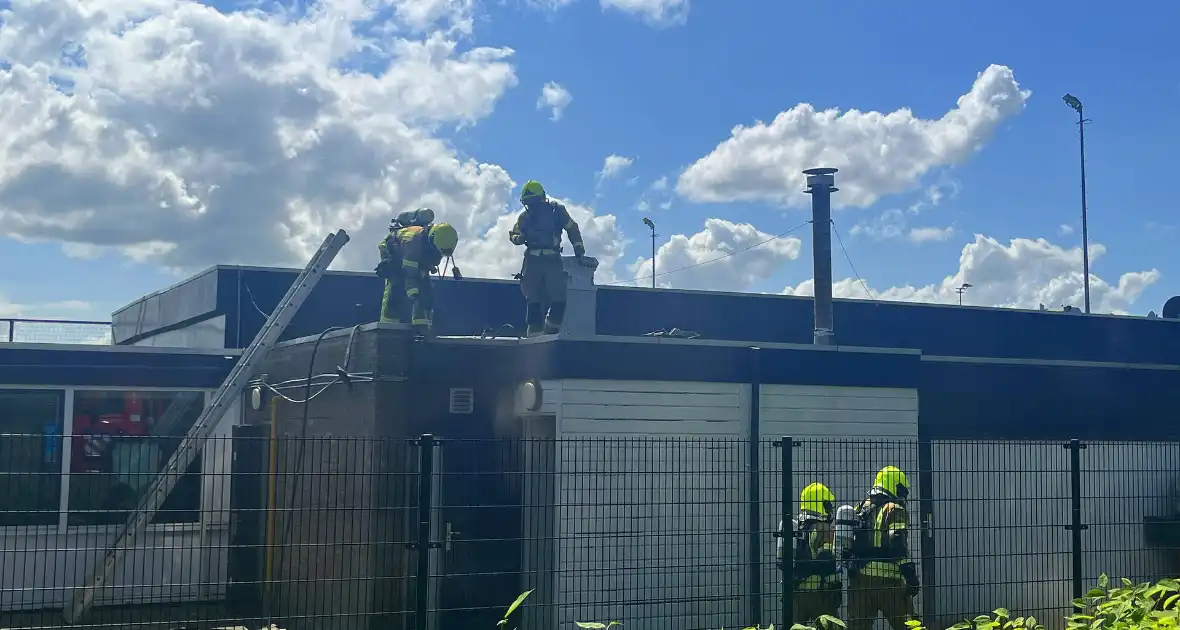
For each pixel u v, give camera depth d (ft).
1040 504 39.81
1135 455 41.57
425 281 40.55
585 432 38.58
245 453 47.80
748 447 40.81
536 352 39.78
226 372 52.47
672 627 37.24
